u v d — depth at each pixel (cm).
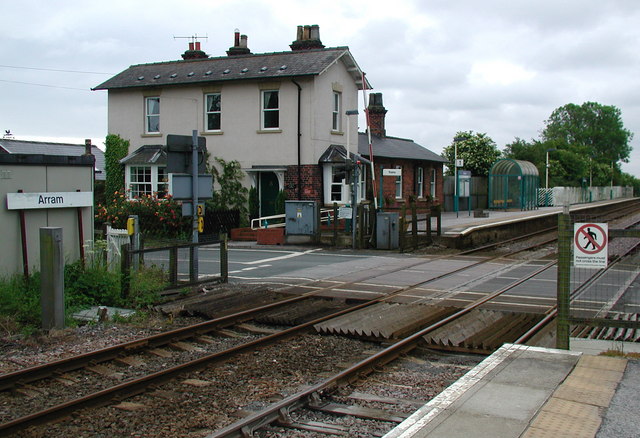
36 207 1224
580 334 958
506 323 1062
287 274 1645
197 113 2905
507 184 4334
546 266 1833
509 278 1590
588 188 6469
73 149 4319
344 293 1350
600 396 629
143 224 2519
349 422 651
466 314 1133
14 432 620
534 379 685
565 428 545
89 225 1349
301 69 2708
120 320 1109
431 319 1089
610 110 11612
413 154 3694
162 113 2967
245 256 2072
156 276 1355
